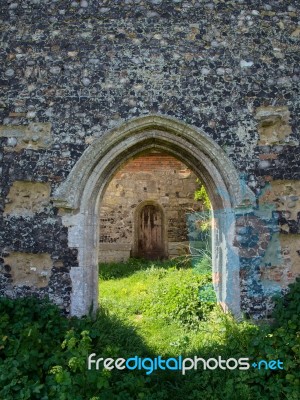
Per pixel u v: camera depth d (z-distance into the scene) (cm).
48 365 380
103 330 502
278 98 552
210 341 487
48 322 467
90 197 539
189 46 556
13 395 342
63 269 521
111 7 561
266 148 542
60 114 540
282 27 571
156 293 723
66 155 533
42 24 559
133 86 545
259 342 427
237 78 553
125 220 1237
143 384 389
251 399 379
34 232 527
